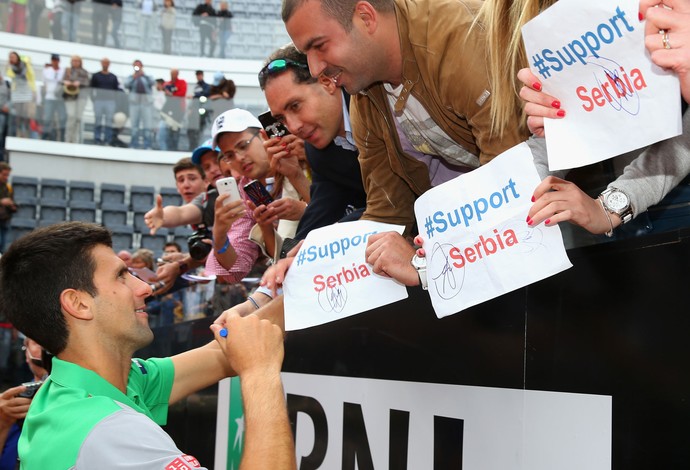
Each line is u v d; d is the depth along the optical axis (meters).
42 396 1.20
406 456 1.41
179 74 9.48
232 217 2.28
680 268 0.94
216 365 1.51
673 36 0.83
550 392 1.12
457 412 1.30
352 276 1.36
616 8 0.87
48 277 1.20
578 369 1.08
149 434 1.04
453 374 1.31
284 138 2.10
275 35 9.51
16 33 9.13
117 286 1.24
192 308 2.46
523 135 1.16
